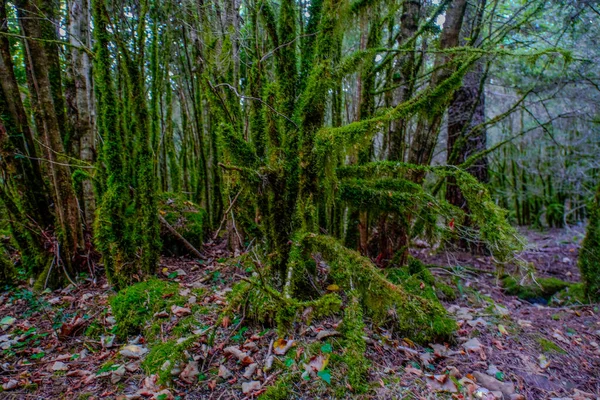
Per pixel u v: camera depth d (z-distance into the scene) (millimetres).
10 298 3434
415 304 2307
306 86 2582
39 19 3336
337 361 2266
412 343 2748
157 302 3021
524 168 10516
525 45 4211
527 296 4418
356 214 4035
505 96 7750
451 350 2785
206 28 3355
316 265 3395
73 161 4238
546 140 9203
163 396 2012
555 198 10914
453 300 3949
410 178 3967
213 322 2760
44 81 3443
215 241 5574
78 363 2484
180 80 6562
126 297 3053
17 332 2859
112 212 3355
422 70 5027
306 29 2697
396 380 2256
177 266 4324
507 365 2695
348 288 2268
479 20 4629
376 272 2283
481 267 5301
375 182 2920
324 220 3959
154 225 3756
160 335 2684
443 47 3838
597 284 4086
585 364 2840
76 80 4117
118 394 2113
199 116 5871
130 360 2439
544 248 7652
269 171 2447
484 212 2404
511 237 2342
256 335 2508
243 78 4211
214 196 5906
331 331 2535
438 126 4031
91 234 4199
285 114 2621
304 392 2053
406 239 4254
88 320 2998
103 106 3213
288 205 2592
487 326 3281
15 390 2178
